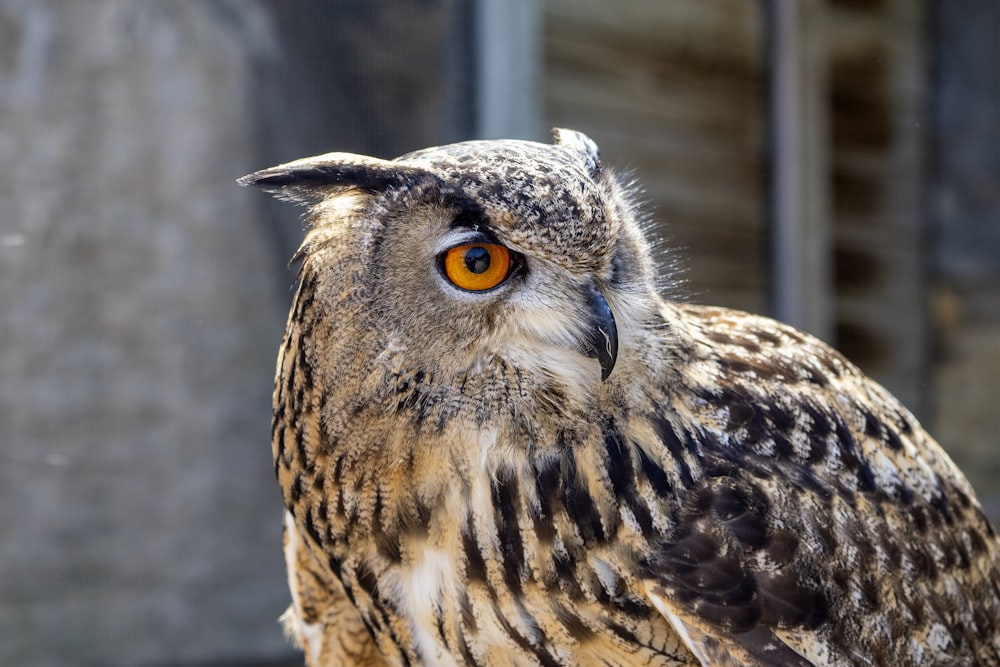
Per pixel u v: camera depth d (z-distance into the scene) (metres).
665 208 2.28
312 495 1.35
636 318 1.33
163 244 1.65
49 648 1.63
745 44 2.43
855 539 1.34
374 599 1.35
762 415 1.35
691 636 1.31
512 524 1.33
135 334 1.65
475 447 1.33
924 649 1.35
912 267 2.84
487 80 1.79
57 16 1.62
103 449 1.65
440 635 1.34
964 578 1.38
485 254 1.32
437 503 1.33
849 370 1.40
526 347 1.32
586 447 1.32
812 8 2.51
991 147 2.95
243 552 1.69
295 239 1.69
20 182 1.62
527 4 1.86
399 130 1.72
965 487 1.41
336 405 1.33
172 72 1.65
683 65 2.31
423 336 1.32
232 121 1.66
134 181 1.64
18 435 1.62
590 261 1.32
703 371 1.35
